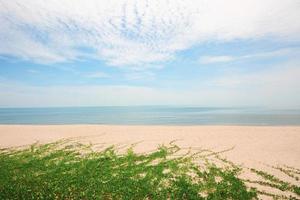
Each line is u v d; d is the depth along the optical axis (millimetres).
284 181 12180
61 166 15383
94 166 15289
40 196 10766
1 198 10562
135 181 12438
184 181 12250
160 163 15508
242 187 11375
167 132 28188
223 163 15406
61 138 25469
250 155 17125
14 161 16781
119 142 22844
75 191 11328
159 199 10273
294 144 20297
